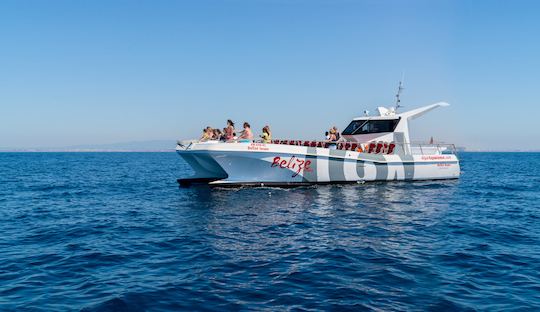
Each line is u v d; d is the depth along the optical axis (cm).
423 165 2427
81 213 1445
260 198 1695
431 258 830
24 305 591
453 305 590
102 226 1191
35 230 1141
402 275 720
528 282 691
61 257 848
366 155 2159
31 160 9281
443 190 2105
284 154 1909
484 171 4281
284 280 693
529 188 2358
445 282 686
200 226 1163
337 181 2094
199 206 1534
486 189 2239
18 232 1115
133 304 591
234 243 955
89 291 646
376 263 791
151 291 642
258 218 1278
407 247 918
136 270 755
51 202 1766
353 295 625
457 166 2620
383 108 2508
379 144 2259
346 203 1591
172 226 1177
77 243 975
